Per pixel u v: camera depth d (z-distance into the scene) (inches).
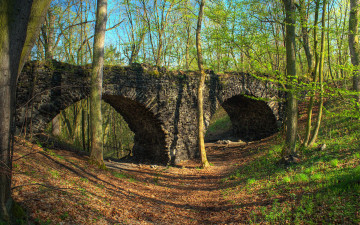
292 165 326.0
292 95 358.3
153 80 509.0
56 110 382.9
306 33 450.0
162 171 467.2
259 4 418.0
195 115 587.2
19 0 119.6
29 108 354.9
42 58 418.3
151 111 509.0
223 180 380.5
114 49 724.0
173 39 765.9
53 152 335.9
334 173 234.8
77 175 271.4
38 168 230.5
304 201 190.9
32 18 136.6
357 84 418.6
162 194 313.3
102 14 353.7
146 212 227.9
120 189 284.2
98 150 358.3
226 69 752.3
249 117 836.6
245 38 411.2
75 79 404.5
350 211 154.9
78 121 614.2
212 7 474.0
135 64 488.4
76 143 618.8
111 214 195.8
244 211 219.3
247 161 488.1
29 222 133.8
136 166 498.3
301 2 344.8
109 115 824.9
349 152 295.3
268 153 469.1
